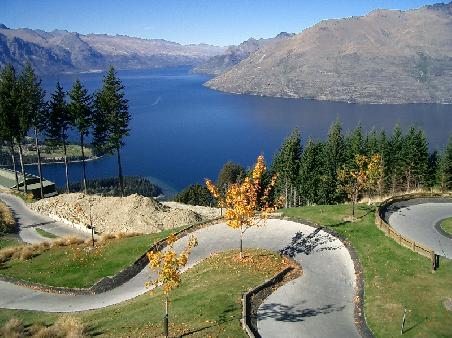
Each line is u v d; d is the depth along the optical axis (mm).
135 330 29297
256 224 46594
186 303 32500
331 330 28969
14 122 75812
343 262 39781
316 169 87062
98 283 42875
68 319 33250
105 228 61062
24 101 73750
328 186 86500
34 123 76875
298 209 54406
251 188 40625
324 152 91250
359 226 46312
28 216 69000
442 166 87500
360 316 30812
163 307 32812
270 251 42688
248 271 37875
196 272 39938
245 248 44656
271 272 37656
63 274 45344
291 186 90750
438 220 48781
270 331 28656
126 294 40781
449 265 36656
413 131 88812
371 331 28953
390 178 91000
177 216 63906
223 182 132625
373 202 57688
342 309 31859
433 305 30906
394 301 31922
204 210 77250
